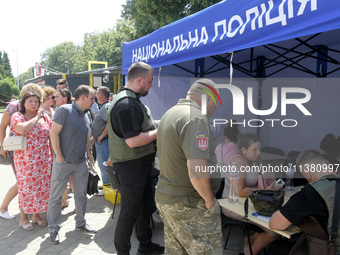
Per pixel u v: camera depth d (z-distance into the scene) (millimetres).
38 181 3662
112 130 2662
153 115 4738
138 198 2709
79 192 3590
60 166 3334
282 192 2363
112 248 3258
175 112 1853
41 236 3539
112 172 3480
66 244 3342
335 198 1832
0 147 3814
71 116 3316
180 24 3150
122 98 2574
